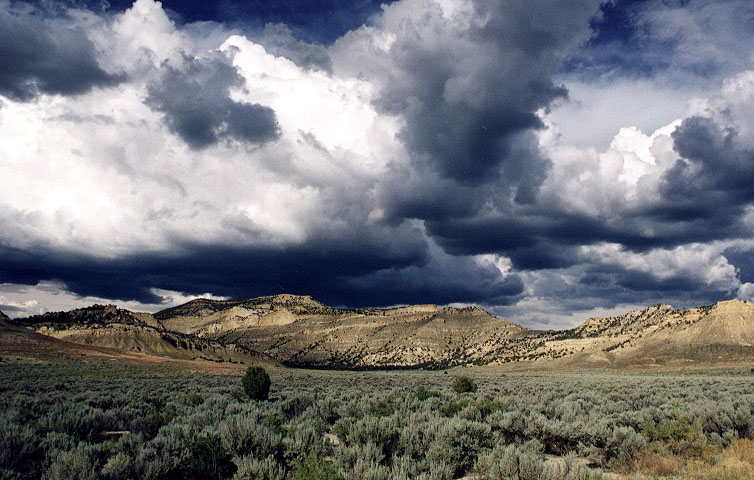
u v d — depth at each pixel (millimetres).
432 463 10906
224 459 10844
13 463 9773
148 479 9477
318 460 10938
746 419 15172
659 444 13391
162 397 29156
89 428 14680
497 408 19938
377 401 25297
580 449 13242
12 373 51188
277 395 32094
